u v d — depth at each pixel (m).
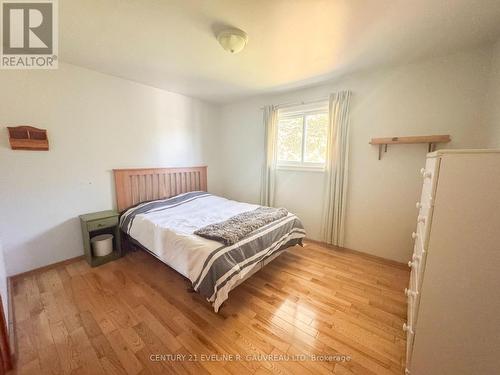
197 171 3.83
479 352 1.00
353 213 2.81
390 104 2.43
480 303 0.98
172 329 1.57
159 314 1.72
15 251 2.13
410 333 1.23
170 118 3.36
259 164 3.74
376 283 2.16
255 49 1.99
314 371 1.28
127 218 2.61
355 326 1.62
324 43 1.88
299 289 2.06
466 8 1.42
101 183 2.68
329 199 2.94
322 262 2.59
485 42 1.87
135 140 2.96
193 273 1.72
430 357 1.11
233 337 1.51
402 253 2.50
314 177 3.14
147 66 2.39
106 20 1.57
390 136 2.46
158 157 3.26
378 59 2.19
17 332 1.52
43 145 2.18
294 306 1.83
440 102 2.16
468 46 1.93
